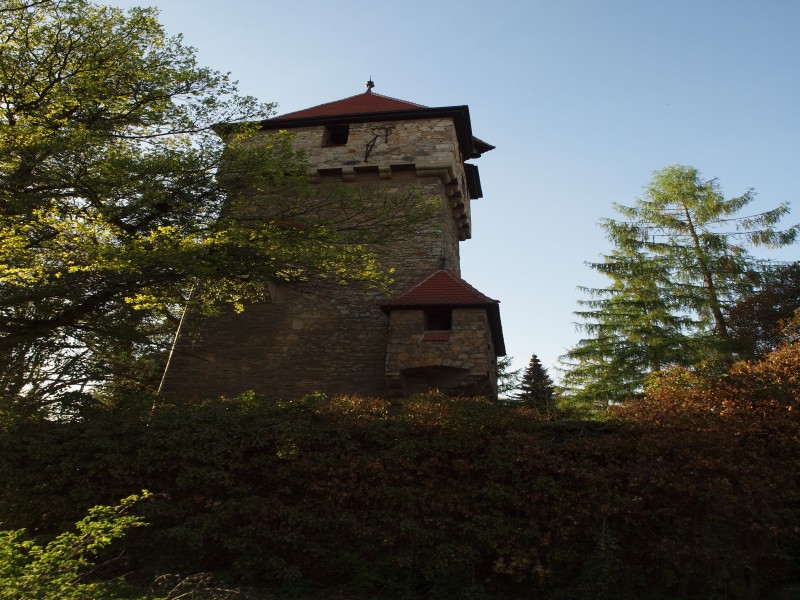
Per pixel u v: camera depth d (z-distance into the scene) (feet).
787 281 67.97
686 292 64.39
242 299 45.83
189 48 36.88
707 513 21.95
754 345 62.75
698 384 27.73
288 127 54.65
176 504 24.85
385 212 39.91
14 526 24.88
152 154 32.37
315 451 25.26
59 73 33.73
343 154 51.98
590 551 22.30
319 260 34.42
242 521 24.30
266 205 37.37
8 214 30.19
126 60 34.99
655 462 23.03
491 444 24.29
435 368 38.58
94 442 25.79
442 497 23.63
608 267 67.77
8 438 26.43
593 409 67.21
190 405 28.55
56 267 30.30
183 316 46.78
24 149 30.09
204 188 34.68
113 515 17.30
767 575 22.48
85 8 33.53
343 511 23.72
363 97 61.93
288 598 22.03
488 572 22.84
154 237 29.73
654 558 21.91
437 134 52.31
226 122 37.88
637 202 70.03
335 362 43.45
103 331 35.91
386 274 43.14
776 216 64.49
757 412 24.80
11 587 12.45
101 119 35.19
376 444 25.70
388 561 22.95
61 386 43.62
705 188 67.77
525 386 90.48
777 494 22.20
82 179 30.68
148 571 23.50
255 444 25.32
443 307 40.73
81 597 13.65
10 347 35.50
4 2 31.91
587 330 68.28
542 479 22.98
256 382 43.32
